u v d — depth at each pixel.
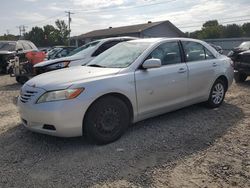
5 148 4.61
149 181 3.55
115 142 4.72
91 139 4.56
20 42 16.38
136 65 5.03
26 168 3.94
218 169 3.80
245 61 10.09
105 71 4.88
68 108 4.27
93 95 4.41
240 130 5.18
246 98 7.68
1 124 5.86
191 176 3.64
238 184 3.45
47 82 4.57
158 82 5.21
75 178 3.65
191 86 5.87
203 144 4.59
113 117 4.68
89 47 9.09
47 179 3.65
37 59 11.14
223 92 6.77
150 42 5.55
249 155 4.18
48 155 4.32
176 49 5.77
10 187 3.50
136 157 4.18
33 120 4.49
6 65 15.90
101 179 3.61
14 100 8.33
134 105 4.93
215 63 6.45
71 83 4.39
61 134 4.35
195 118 5.89
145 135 5.00
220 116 6.02
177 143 4.64
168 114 6.18
